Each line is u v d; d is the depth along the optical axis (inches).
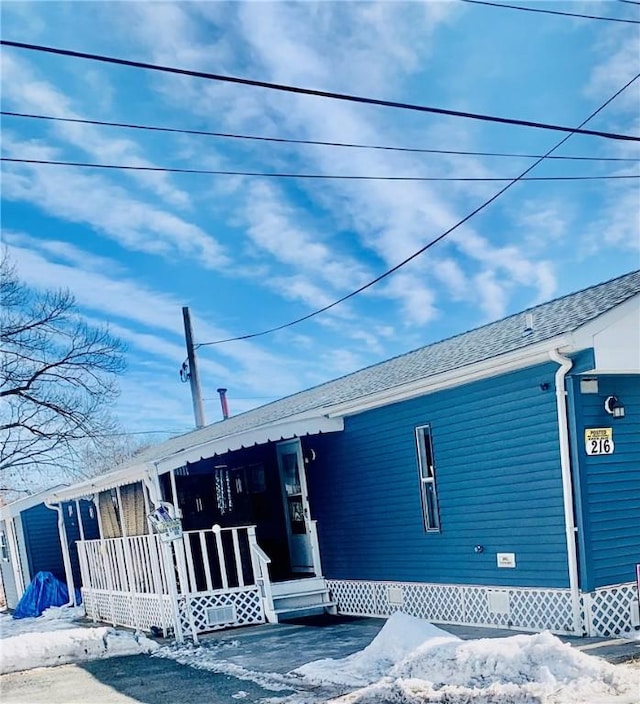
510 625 316.2
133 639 378.0
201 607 407.2
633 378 305.9
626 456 298.2
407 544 382.9
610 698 185.9
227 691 254.4
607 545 287.4
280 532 494.9
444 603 357.1
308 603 441.4
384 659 255.6
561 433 288.0
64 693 285.3
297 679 258.2
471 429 338.6
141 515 460.8
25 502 741.3
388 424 396.5
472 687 208.2
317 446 460.1
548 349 284.0
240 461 518.6
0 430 875.4
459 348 400.8
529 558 307.0
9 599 814.5
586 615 280.2
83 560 587.2
